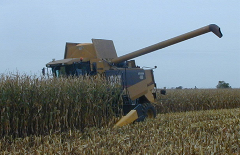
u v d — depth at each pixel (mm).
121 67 17203
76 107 12875
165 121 14273
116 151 8867
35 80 12180
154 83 18297
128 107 15133
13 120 11391
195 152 8305
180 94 26578
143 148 8898
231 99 27859
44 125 12070
